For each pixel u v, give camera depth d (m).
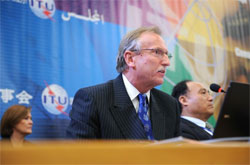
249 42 4.78
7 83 2.83
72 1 3.39
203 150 0.75
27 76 2.95
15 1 3.01
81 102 1.70
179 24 4.19
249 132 1.47
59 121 3.06
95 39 3.47
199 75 4.23
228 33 4.62
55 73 3.12
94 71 3.40
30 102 2.92
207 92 2.83
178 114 1.94
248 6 4.91
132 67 1.81
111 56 3.55
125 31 3.72
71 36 3.31
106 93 1.74
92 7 3.52
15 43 2.94
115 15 3.68
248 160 0.85
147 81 1.79
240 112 1.45
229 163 0.81
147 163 0.66
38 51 3.06
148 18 3.94
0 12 2.91
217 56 4.45
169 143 0.94
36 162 0.58
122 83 1.81
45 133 2.96
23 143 2.37
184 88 2.83
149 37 1.84
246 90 1.47
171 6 4.17
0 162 0.58
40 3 3.16
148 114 1.78
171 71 3.99
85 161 0.61
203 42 4.36
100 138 1.64
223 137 1.43
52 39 3.17
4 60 2.85
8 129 2.36
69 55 3.26
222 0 4.67
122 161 0.64
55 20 3.23
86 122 1.63
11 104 2.82
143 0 3.94
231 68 4.53
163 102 1.90
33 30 3.06
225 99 1.43
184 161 0.71
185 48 4.18
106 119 1.64
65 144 0.62
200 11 4.43
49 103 3.03
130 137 1.63
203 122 2.75
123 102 1.72
